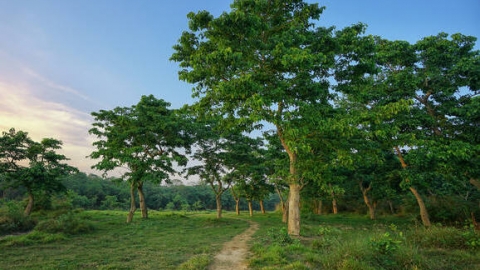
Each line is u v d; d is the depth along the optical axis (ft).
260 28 38.93
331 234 42.27
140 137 74.49
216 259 29.48
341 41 41.29
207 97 45.27
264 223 77.46
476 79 53.26
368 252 24.53
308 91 40.68
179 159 72.02
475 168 54.29
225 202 282.56
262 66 41.57
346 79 45.19
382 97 61.31
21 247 36.58
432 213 75.31
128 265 26.23
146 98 80.89
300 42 39.50
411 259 23.85
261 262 26.68
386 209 126.21
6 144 71.05
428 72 56.24
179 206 265.13
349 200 138.92
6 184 73.20
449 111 55.26
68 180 211.82
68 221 51.98
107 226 63.16
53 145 75.31
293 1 45.85
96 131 74.23
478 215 68.54
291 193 46.32
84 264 26.91
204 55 38.83
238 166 93.15
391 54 59.67
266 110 40.22
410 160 56.49
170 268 25.16
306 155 45.65
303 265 23.80
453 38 56.39
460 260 26.53
